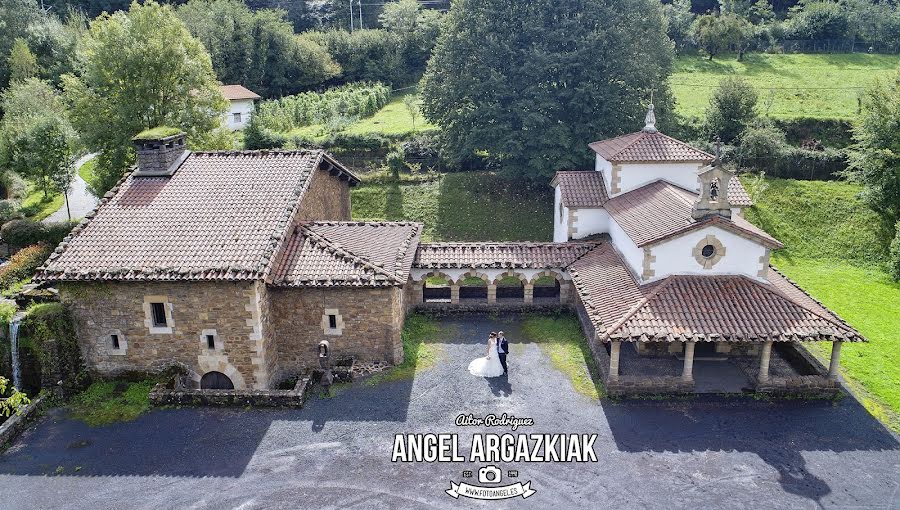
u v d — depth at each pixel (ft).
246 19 251.80
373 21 319.06
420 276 103.14
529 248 105.09
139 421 75.66
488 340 92.73
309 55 252.42
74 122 130.93
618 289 87.20
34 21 240.73
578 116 142.92
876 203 132.77
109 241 82.74
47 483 65.21
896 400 78.38
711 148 154.40
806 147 164.55
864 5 263.90
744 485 63.21
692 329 76.43
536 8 144.87
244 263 77.92
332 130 183.73
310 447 69.87
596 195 110.01
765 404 77.41
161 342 81.05
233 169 95.09
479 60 147.02
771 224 137.18
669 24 252.62
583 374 84.53
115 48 127.95
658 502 61.00
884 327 100.22
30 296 94.63
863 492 62.18
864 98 156.15
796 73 223.51
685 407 76.74
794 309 79.46
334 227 94.48
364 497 62.13
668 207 91.91
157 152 93.30
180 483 64.69
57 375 80.53
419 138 168.45
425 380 83.25
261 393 77.77
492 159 156.46
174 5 287.89
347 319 84.74
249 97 207.72
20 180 163.94
